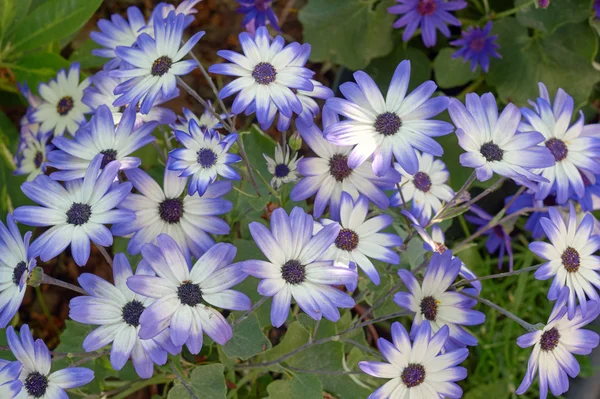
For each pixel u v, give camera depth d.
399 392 0.48
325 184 0.52
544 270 0.50
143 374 0.47
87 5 0.64
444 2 0.68
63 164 0.50
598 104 0.78
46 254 0.46
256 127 0.62
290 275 0.47
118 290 0.48
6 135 0.68
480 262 0.71
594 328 0.65
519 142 0.49
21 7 0.67
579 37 0.73
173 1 0.81
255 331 0.52
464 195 0.54
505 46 0.74
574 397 0.65
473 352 0.69
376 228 0.51
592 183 0.57
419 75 0.76
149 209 0.50
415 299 0.50
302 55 0.50
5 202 0.65
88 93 0.56
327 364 0.56
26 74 0.65
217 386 0.52
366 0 0.74
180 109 0.75
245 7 0.66
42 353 0.47
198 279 0.46
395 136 0.48
